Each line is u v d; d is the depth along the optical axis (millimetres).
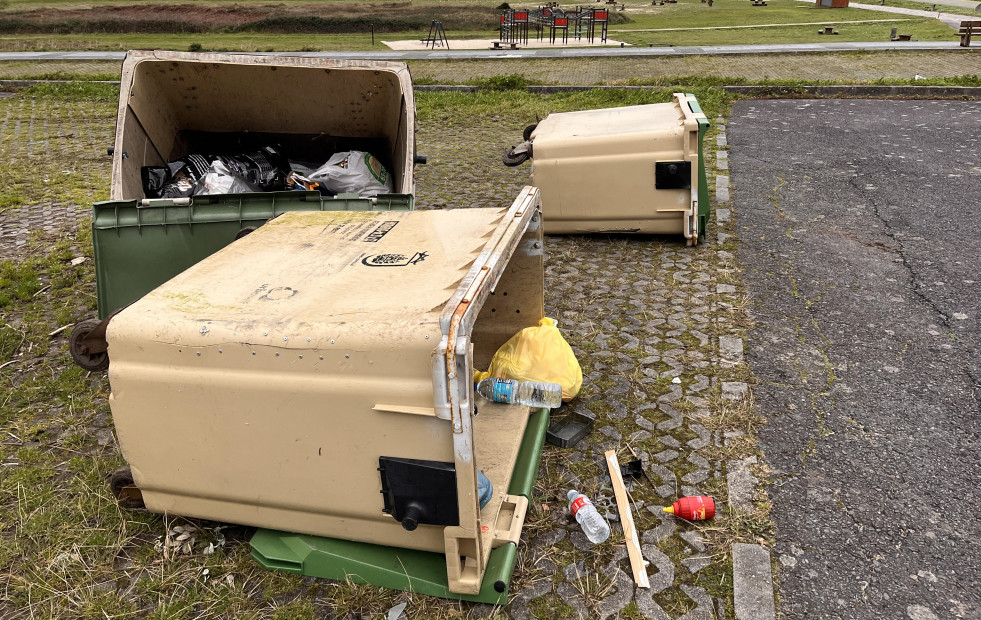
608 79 14898
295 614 2770
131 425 2873
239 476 2848
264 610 2812
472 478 2533
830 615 2729
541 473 3527
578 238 6621
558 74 15914
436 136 11148
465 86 14250
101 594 2902
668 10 36062
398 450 2592
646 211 6289
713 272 5781
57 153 10516
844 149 9219
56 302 5578
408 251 3199
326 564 2910
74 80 15984
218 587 2904
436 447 2545
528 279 4102
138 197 5094
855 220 6785
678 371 4383
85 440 3891
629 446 3703
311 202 4348
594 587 2867
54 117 13078
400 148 5344
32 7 32750
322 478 2744
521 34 26047
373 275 2959
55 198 8281
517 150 6684
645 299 5367
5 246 6762
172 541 3143
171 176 5289
